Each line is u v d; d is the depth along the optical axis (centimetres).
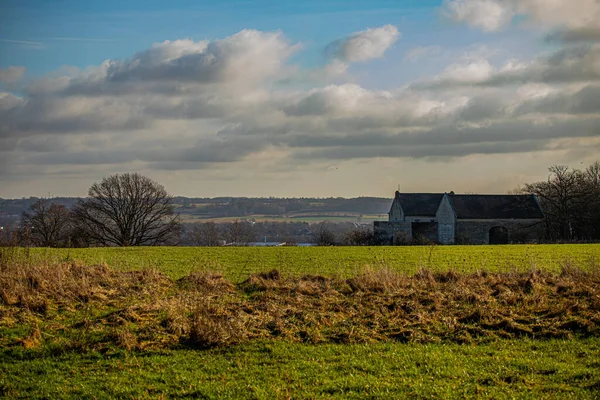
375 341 1501
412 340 1503
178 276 2723
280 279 2336
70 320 1698
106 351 1434
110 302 1911
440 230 8019
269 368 1309
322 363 1337
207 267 3153
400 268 3180
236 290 2195
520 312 1712
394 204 9838
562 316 1642
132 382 1234
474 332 1557
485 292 1998
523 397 1094
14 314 1734
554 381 1187
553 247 5278
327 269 3092
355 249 5003
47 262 2245
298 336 1541
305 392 1151
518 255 4150
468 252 4516
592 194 7650
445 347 1447
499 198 7962
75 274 2250
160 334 1531
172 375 1271
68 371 1313
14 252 2330
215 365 1332
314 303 1881
